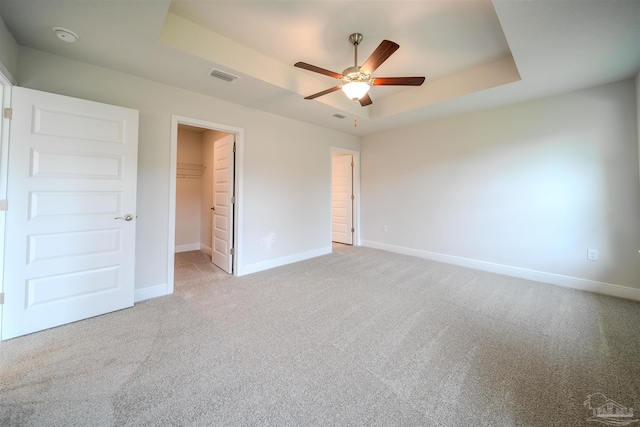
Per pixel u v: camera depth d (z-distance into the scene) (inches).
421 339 78.7
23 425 48.1
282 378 61.6
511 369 65.1
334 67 116.8
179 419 50.0
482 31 91.1
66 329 82.6
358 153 216.2
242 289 119.5
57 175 82.6
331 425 49.1
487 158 146.9
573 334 81.4
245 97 126.3
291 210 165.5
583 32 76.6
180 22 85.3
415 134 179.6
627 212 109.2
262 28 90.5
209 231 193.2
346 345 75.4
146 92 106.5
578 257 120.6
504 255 142.5
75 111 85.3
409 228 185.6
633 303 104.1
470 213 154.7
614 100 110.6
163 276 113.3
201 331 82.5
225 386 58.8
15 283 76.8
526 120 133.0
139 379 60.7
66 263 85.1
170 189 114.0
